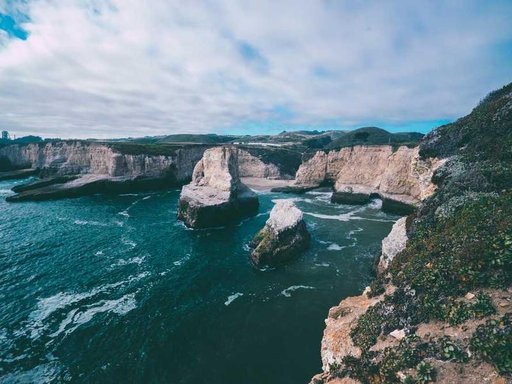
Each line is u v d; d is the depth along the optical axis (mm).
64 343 26406
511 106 26828
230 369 23438
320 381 14570
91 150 113000
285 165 137375
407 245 22266
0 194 92438
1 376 22828
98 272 39844
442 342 11344
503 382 9109
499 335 10211
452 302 12797
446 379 10164
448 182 25266
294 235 43781
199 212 59094
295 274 38250
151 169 106625
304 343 26047
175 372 23266
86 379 22672
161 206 79125
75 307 31828
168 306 32000
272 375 22750
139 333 27750
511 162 22172
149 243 50781
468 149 27703
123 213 71188
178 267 41312
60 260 43562
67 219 65250
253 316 29969
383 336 14031
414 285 15242
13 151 144625
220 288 35531
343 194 82812
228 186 66438
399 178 72125
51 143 133875
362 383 12742
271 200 86062
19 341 26562
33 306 31938
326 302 31984
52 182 99625
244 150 135250
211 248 48531
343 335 16109
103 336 27328
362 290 34000
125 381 22516
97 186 96812
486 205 17906
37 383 22297
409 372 11219
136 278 38188
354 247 46344
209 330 28047
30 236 53719
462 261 14070
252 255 42250
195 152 126062
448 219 20375
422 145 34375
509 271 12523
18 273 39344
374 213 68438
